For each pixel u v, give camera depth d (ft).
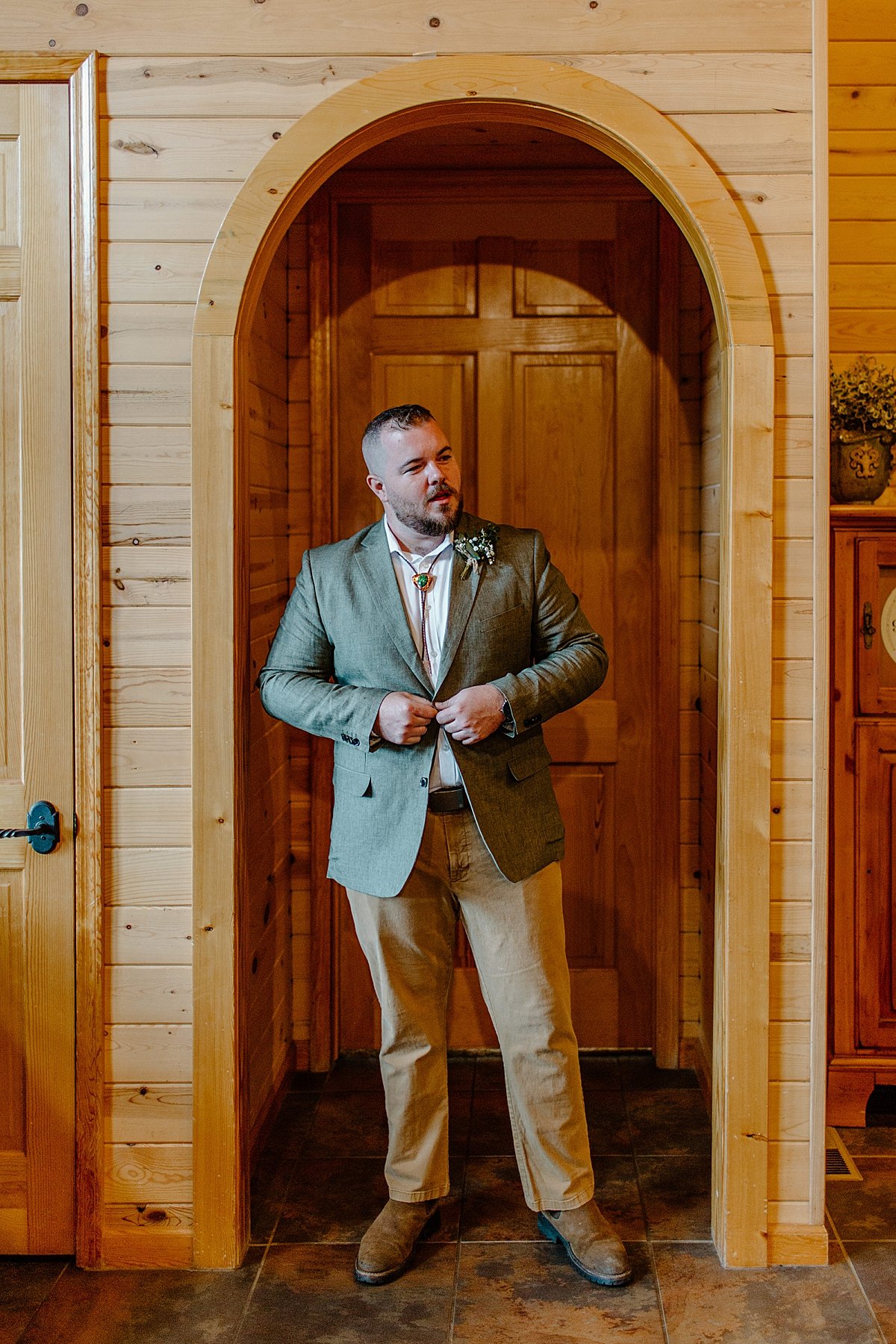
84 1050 7.82
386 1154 9.41
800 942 7.81
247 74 7.59
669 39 7.57
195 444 7.61
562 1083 7.75
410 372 10.80
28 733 7.78
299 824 10.90
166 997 7.84
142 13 7.58
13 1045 7.91
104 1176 7.89
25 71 7.58
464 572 7.76
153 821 7.82
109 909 7.84
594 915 11.09
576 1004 11.13
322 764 10.82
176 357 7.68
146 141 7.61
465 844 7.66
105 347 7.68
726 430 7.75
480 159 10.35
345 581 7.83
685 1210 8.50
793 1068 7.83
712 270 7.72
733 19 7.55
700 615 10.68
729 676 7.68
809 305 7.63
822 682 7.65
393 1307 7.43
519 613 7.86
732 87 7.57
